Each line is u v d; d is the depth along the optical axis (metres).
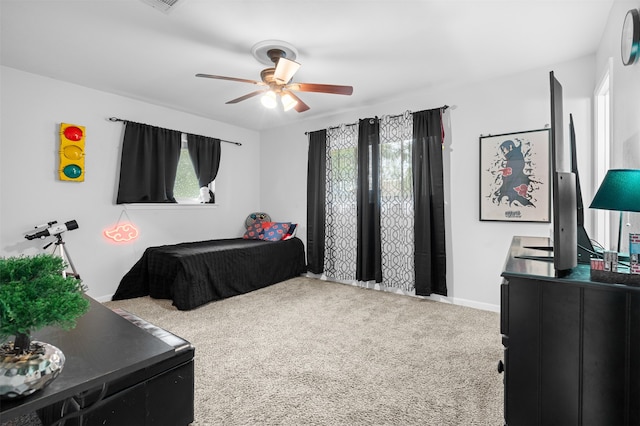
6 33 2.41
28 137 3.11
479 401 1.78
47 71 3.08
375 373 2.07
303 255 4.82
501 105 3.22
